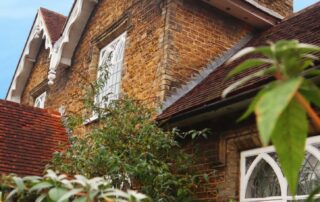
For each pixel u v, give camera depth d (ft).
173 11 27.96
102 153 18.74
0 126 32.09
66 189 5.75
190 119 21.40
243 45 30.68
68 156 20.01
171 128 22.72
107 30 35.14
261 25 31.37
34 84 48.91
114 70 32.73
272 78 16.21
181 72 26.89
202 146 21.83
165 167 18.89
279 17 31.01
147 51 28.78
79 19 39.47
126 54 31.40
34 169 28.45
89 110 24.56
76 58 40.01
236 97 18.07
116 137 20.57
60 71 42.68
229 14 30.58
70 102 38.09
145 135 20.16
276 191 18.43
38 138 32.55
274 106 2.88
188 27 28.35
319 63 14.20
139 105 22.18
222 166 20.52
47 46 44.27
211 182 20.77
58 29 46.24
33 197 6.93
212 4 29.53
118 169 18.25
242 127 20.02
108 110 22.22
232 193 19.70
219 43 29.55
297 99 3.51
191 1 29.12
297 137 3.92
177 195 19.33
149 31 29.32
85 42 39.09
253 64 3.87
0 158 28.22
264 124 2.84
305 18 27.40
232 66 25.61
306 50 3.50
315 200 6.04
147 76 27.86
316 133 16.60
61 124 36.29
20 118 34.63
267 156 18.74
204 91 23.68
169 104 25.36
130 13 32.50
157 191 18.48
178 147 21.98
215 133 21.34
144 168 18.35
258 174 19.52
